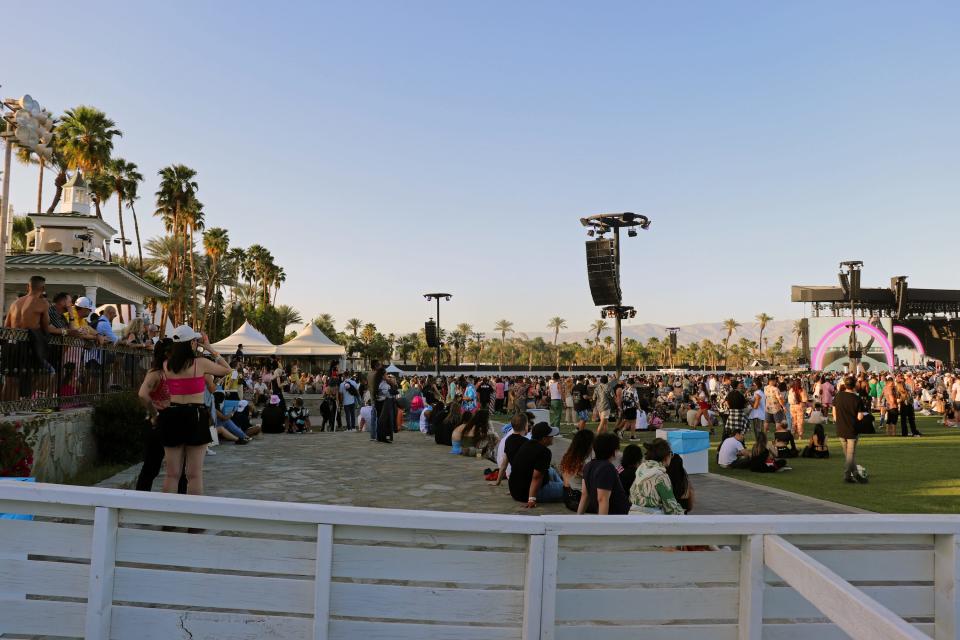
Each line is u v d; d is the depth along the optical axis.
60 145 41.41
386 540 2.43
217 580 2.45
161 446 6.14
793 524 2.49
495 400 28.91
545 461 7.99
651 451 6.78
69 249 24.12
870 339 72.88
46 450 7.87
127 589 2.44
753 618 2.48
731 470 12.23
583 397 20.58
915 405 29.67
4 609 2.44
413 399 19.97
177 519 2.45
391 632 2.42
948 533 2.59
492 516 2.38
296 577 2.46
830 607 2.03
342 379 23.48
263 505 2.37
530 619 2.36
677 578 2.53
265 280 81.75
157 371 5.94
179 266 53.53
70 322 9.41
